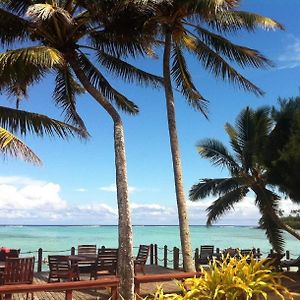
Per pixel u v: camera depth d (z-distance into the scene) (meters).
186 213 12.38
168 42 13.12
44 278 14.46
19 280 9.93
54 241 61.97
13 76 10.00
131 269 9.82
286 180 15.32
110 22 11.56
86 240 66.50
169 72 13.23
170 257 26.58
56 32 11.16
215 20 12.27
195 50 14.27
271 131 16.92
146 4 10.54
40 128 10.79
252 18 12.48
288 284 13.38
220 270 5.05
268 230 19.17
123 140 10.88
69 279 11.73
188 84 14.76
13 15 11.18
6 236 88.31
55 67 11.33
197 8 11.62
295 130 14.86
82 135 11.99
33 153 9.48
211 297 4.67
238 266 4.98
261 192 18.16
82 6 11.37
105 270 12.44
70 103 13.70
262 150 16.55
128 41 12.16
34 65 9.83
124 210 10.29
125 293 9.48
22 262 10.04
